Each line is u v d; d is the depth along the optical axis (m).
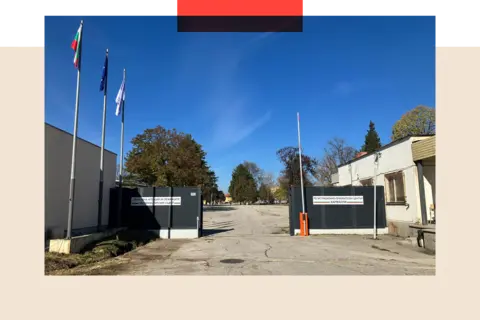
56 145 11.09
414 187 13.34
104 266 8.08
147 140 31.39
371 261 8.61
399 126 40.44
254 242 12.69
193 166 33.28
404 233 13.92
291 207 15.45
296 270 7.48
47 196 10.51
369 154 17.83
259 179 87.50
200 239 14.01
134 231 14.59
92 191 13.82
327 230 15.20
